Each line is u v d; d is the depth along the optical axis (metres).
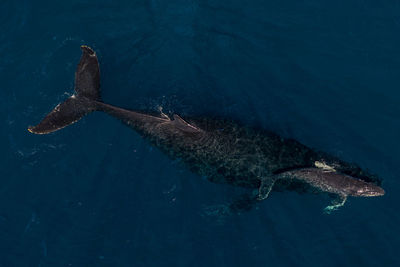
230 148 15.38
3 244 15.50
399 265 15.20
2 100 16.69
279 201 16.14
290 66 17.09
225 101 16.72
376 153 16.20
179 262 15.44
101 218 15.83
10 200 15.91
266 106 16.64
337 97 16.75
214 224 15.88
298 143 16.11
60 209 15.88
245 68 17.06
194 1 17.72
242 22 17.55
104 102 16.75
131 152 16.39
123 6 17.67
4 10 17.67
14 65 17.02
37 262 15.34
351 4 17.70
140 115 15.63
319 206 16.08
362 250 15.47
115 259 15.41
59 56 17.06
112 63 17.03
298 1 17.78
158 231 15.76
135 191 16.14
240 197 16.20
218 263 15.44
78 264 15.34
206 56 17.17
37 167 16.20
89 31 17.39
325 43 17.28
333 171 15.21
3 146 16.33
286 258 15.48
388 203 15.87
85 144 16.45
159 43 17.27
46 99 16.64
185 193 16.17
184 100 16.73
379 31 17.33
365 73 16.94
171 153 15.97
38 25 17.47
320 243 15.62
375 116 16.53
